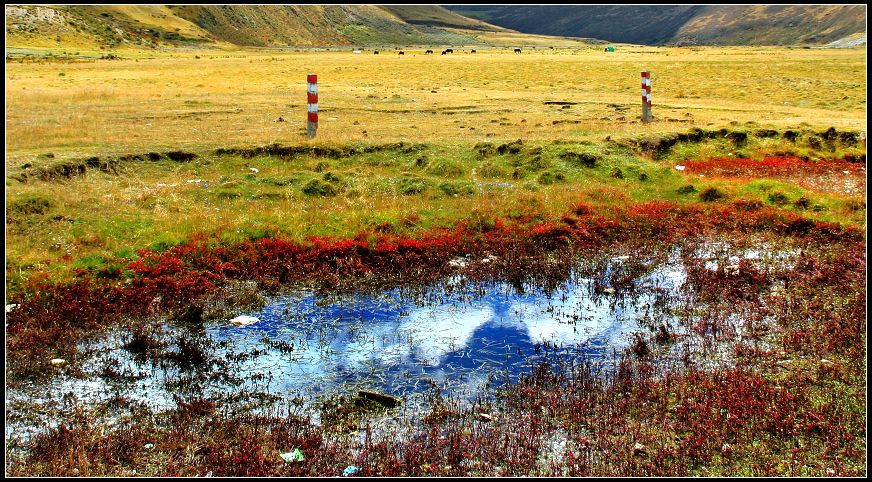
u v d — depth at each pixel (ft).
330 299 44.29
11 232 47.96
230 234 51.47
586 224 58.18
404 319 41.27
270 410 30.12
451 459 25.89
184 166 66.95
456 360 35.47
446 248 52.85
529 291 46.26
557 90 154.10
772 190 66.08
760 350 35.58
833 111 114.01
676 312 41.70
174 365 34.50
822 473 24.73
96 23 570.87
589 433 27.81
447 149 74.64
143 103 111.86
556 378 32.78
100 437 27.53
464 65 238.07
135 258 47.26
